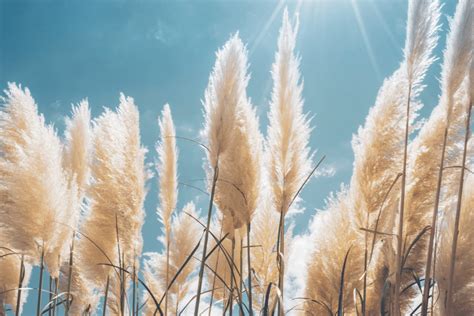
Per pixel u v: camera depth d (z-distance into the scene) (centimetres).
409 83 198
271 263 227
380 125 212
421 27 196
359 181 214
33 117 226
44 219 216
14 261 246
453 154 208
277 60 212
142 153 234
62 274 256
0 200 216
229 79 209
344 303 215
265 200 231
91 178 234
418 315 203
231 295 207
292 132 209
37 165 216
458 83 190
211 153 209
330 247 217
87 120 258
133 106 234
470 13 188
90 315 254
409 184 213
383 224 212
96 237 233
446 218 201
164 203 238
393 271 195
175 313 262
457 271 197
